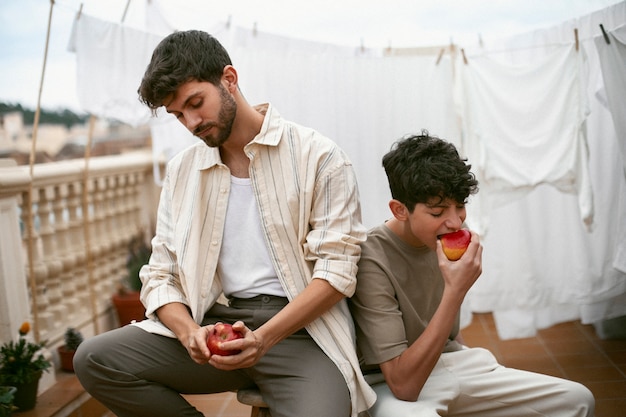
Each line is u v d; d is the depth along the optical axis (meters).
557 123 3.05
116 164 4.68
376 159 3.30
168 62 1.67
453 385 1.84
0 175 3.05
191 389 1.87
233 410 3.02
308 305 1.71
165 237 1.93
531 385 1.83
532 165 3.10
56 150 8.07
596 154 3.25
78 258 4.07
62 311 3.77
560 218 3.33
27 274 3.56
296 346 1.80
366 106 3.28
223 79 1.75
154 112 1.81
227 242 1.88
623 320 3.61
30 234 3.29
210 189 1.87
